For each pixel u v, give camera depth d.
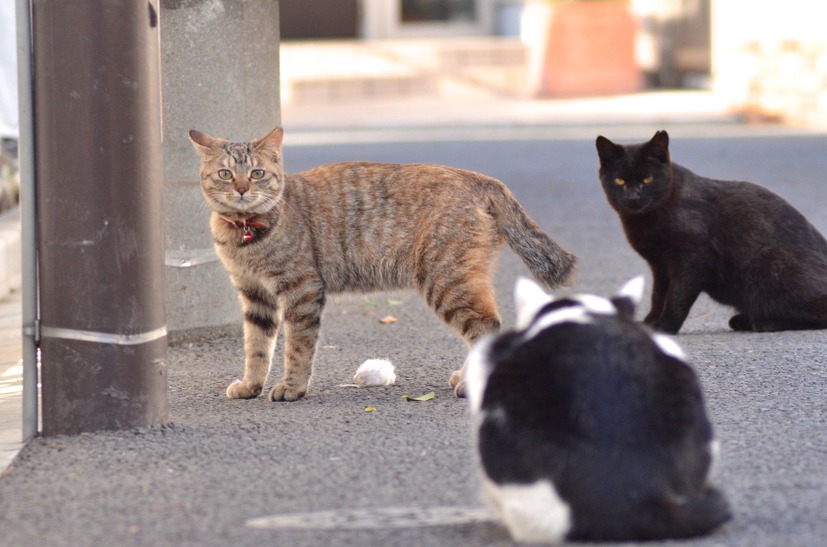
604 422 5.16
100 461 6.91
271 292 8.63
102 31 7.14
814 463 6.63
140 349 7.46
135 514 6.01
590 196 19.78
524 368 5.38
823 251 10.57
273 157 8.55
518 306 6.27
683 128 29.55
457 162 23.91
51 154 7.21
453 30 40.94
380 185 8.76
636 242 10.80
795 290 10.34
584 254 14.91
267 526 5.80
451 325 8.63
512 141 27.77
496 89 38.00
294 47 37.41
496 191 8.74
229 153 8.42
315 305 8.61
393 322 11.65
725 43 31.61
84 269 7.27
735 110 31.09
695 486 5.26
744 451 6.87
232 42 10.62
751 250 10.42
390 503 6.10
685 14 38.22
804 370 8.87
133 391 7.48
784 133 28.06
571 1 36.22
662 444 5.16
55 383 7.43
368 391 8.76
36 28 7.19
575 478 5.10
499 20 41.25
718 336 10.50
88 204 7.21
